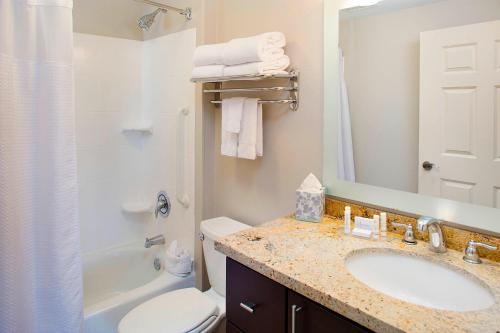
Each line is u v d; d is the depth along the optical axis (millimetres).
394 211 1283
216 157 2047
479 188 1078
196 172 2064
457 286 1002
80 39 2277
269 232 1266
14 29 1202
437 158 1162
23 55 1224
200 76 1669
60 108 1289
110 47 2410
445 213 1154
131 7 2475
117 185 2535
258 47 1438
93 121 2383
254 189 1825
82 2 2266
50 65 1267
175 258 2092
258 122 1655
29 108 1245
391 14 1240
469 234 1092
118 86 2469
